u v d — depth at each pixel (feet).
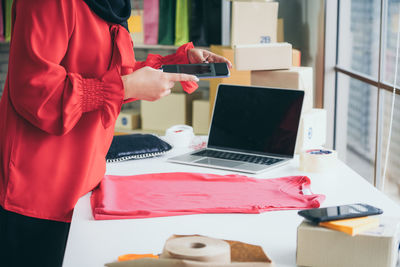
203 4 11.27
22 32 3.60
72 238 3.34
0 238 4.00
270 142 5.44
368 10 15.76
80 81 3.67
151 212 3.70
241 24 8.44
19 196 3.93
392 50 12.09
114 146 5.40
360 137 14.61
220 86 5.88
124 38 4.07
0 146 4.09
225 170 4.96
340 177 4.64
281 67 6.19
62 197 3.95
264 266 2.48
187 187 4.34
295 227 3.46
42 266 4.05
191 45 5.18
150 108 12.07
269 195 4.10
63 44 3.67
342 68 8.80
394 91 6.37
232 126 5.71
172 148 5.64
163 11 11.57
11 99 3.75
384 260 2.72
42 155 3.90
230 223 3.56
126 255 2.97
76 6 3.77
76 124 3.93
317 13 9.00
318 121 5.94
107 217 3.66
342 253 2.77
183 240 2.71
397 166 10.05
